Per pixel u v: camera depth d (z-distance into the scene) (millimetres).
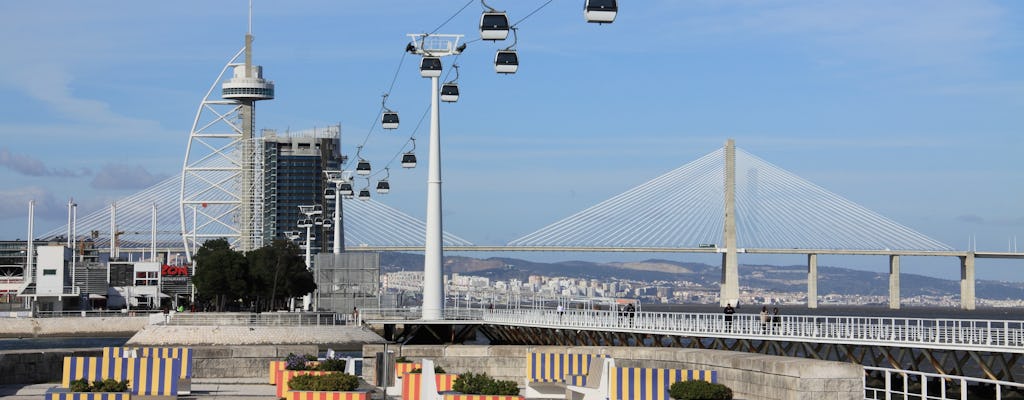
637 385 66312
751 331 120000
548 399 74812
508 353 88062
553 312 159500
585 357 77250
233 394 83938
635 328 134625
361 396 69625
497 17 85188
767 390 69562
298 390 69938
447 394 69375
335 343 176000
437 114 173250
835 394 66438
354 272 195875
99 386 71750
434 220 172875
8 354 87688
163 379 74562
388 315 191375
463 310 182625
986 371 103688
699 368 76750
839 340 108750
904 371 80750
